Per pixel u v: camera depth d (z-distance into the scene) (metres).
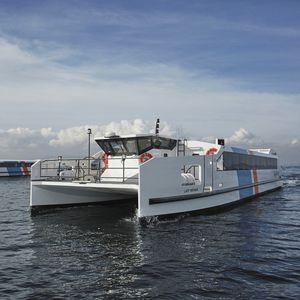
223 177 19.44
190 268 9.41
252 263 9.84
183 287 8.14
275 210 19.78
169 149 18.83
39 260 10.23
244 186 23.16
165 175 15.02
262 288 8.08
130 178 17.31
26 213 19.06
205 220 16.06
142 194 14.16
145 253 10.81
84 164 19.61
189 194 16.22
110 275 8.91
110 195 20.78
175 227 14.42
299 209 20.25
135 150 17.83
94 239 12.66
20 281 8.55
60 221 16.23
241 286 8.20
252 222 15.86
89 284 8.34
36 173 18.22
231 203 20.64
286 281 8.50
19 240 12.68
